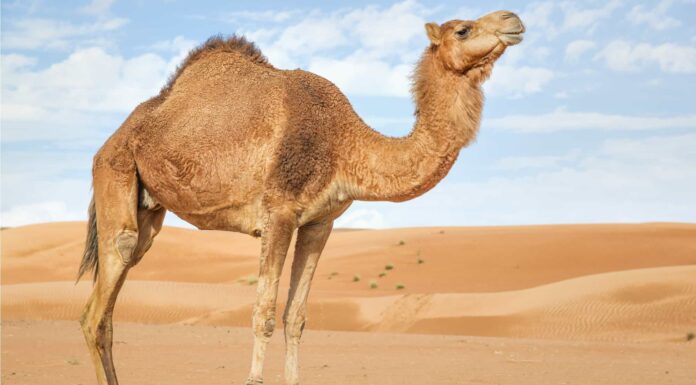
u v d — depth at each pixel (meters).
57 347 18.08
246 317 37.38
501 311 35.38
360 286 55.47
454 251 66.25
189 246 79.38
